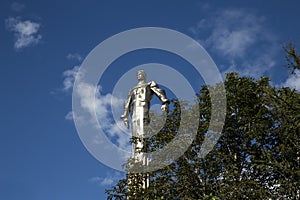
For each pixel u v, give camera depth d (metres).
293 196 29.62
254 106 34.81
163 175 32.84
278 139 33.19
